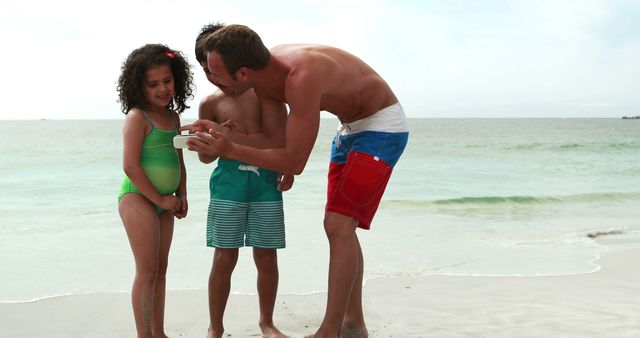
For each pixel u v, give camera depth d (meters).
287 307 4.38
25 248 6.26
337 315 3.27
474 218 8.73
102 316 4.13
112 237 6.88
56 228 7.41
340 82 3.13
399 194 11.38
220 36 2.92
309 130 3.01
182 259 5.77
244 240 3.58
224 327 3.91
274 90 3.19
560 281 5.30
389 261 5.96
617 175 15.65
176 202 3.29
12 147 24.14
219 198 3.47
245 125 3.52
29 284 4.91
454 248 6.61
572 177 15.02
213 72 3.00
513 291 4.96
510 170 16.64
